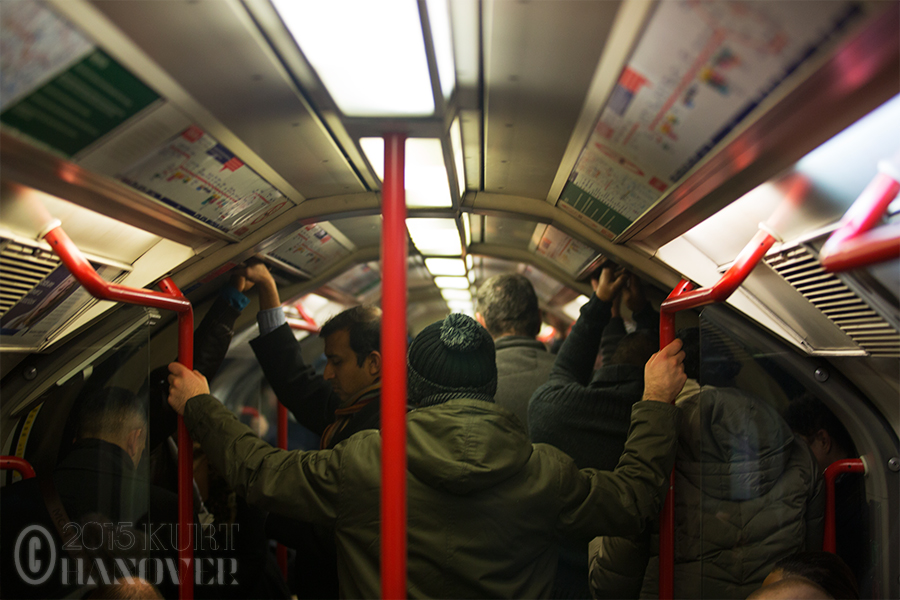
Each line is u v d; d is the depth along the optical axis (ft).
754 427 6.46
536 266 11.39
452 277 14.47
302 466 5.13
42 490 5.76
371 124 4.05
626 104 3.82
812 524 6.45
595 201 5.76
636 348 7.70
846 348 5.79
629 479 5.40
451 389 5.11
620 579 6.80
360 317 7.77
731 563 6.32
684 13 2.82
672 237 5.89
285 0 2.92
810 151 3.61
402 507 4.05
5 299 4.81
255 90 3.69
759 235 4.87
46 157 3.58
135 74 3.19
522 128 4.70
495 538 4.72
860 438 6.53
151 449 7.88
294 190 5.81
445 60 3.65
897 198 3.67
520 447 4.88
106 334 6.13
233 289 7.98
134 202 4.60
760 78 3.04
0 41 2.55
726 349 6.45
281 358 8.38
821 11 2.50
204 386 5.94
